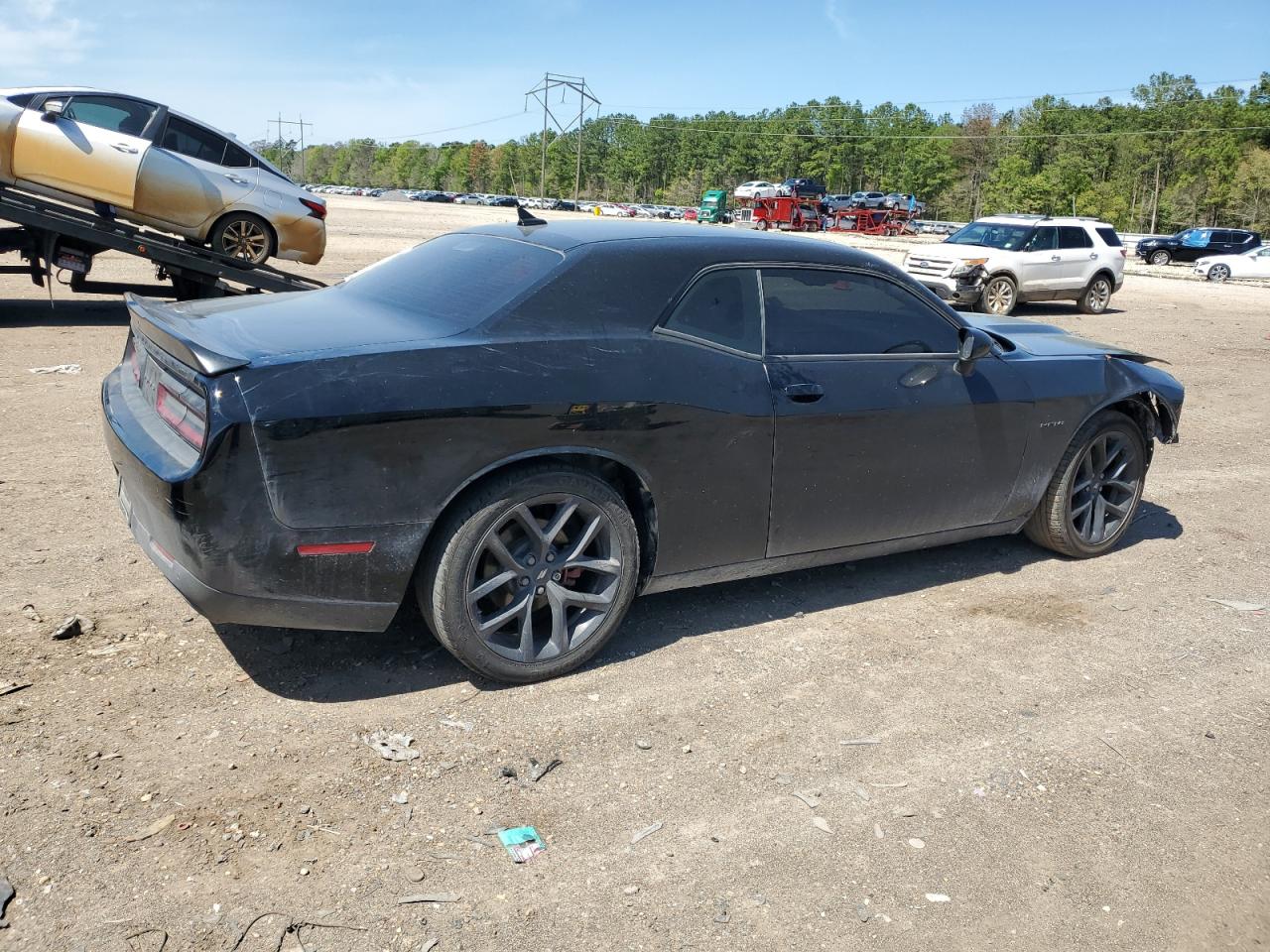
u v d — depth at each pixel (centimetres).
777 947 234
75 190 1074
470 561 321
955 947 239
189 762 287
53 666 332
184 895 235
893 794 299
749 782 299
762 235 402
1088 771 319
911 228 7331
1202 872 274
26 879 236
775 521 388
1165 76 14288
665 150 16825
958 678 375
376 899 240
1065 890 262
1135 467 516
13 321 1025
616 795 288
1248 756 334
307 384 289
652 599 430
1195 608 459
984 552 519
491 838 265
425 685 342
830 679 368
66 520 466
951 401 425
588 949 229
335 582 305
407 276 388
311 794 277
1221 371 1210
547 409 320
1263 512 626
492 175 18838
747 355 373
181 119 1146
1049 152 12419
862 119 15688
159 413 325
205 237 1188
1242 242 4106
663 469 352
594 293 345
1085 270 1838
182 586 299
